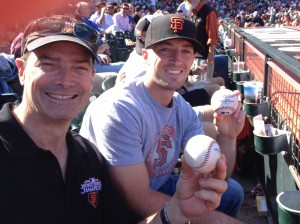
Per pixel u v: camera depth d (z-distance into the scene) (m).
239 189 1.01
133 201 0.81
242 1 16.59
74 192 0.64
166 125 0.93
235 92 0.97
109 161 0.81
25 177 0.58
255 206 1.42
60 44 0.58
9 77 1.69
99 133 0.83
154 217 0.67
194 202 0.60
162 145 0.93
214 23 2.49
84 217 0.66
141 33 1.55
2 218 0.56
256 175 1.64
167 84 0.89
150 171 0.91
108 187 0.72
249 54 2.54
